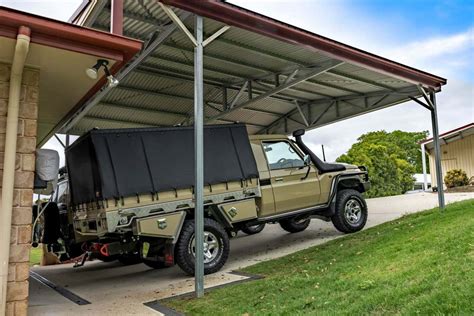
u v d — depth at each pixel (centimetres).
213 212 533
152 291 453
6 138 312
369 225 719
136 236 479
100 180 459
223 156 553
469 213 520
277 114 1118
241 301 352
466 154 1567
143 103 919
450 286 258
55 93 407
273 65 735
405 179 2786
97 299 432
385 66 655
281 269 471
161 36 575
